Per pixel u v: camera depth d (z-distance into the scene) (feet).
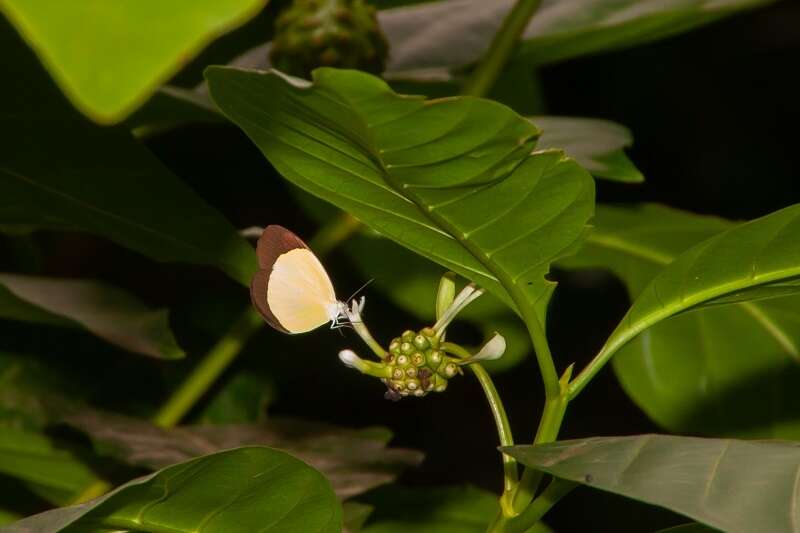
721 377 4.26
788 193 7.72
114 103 2.86
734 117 7.80
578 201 3.38
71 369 4.40
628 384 4.27
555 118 4.10
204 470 3.40
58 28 2.88
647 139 7.83
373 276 4.41
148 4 2.93
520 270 3.44
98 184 3.86
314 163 3.40
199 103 3.92
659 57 7.78
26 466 4.19
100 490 4.18
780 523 3.16
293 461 3.41
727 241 3.44
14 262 4.48
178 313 4.62
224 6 2.94
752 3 4.20
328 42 4.06
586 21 4.33
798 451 3.25
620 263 4.32
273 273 3.44
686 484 3.20
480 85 4.20
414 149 3.32
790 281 3.48
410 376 3.46
